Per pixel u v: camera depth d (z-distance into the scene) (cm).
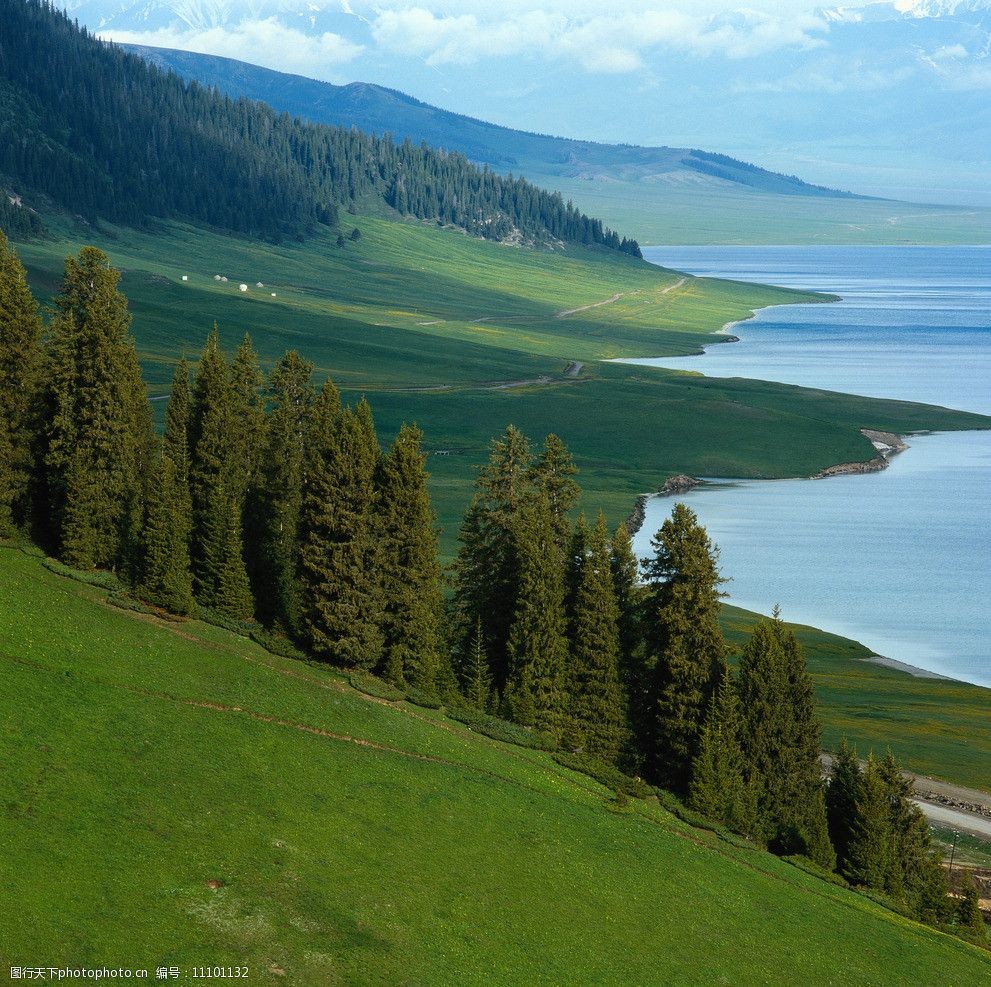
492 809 7425
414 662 9388
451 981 5666
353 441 9181
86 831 5803
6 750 6197
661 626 9675
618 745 9569
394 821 6881
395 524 9519
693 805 8706
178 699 7475
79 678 7244
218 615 9212
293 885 5950
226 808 6406
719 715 8981
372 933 5803
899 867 8731
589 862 7200
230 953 5331
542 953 6141
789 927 7288
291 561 9712
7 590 8175
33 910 5153
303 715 7862
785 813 8881
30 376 9656
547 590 9588
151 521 8869
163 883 5631
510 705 9400
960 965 7531
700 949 6700
